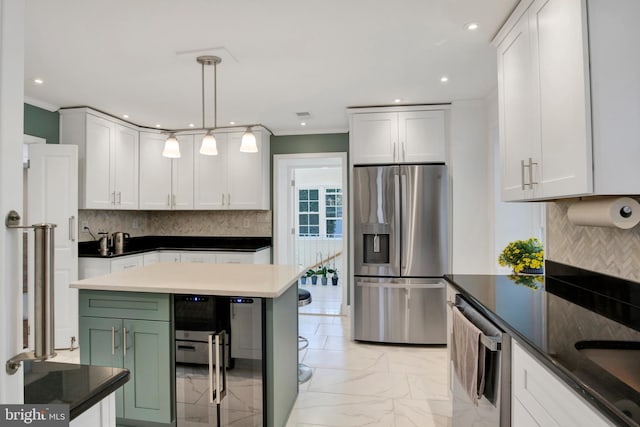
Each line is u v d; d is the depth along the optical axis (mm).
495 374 1358
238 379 1932
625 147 1198
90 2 1781
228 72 2697
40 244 665
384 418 2191
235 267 2621
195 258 4172
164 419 1993
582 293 1730
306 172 5957
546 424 1050
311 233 5957
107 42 2215
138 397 2021
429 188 3338
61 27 2027
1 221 630
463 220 3350
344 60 2502
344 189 4480
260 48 2311
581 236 1771
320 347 3406
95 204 3633
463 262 3344
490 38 2168
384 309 3402
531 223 3080
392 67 2629
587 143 1215
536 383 1109
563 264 1910
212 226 4773
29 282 836
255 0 1784
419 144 3480
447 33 2111
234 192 4344
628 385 831
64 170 3299
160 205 4395
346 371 2863
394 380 2703
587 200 1581
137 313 2018
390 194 3377
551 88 1437
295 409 2305
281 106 3553
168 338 1986
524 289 1851
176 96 3230
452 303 1971
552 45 1429
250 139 2529
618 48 1204
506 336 1314
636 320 1320
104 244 3775
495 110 3094
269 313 1913
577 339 1134
